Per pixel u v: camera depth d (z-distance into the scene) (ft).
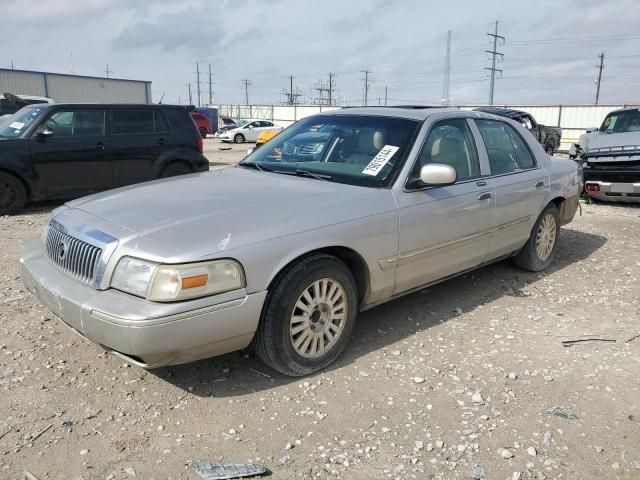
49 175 29.12
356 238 11.94
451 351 13.10
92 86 139.74
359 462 9.10
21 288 16.60
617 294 17.26
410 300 16.26
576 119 107.96
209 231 10.29
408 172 13.28
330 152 14.52
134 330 9.35
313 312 11.62
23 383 11.19
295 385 11.41
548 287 17.78
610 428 10.21
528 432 10.03
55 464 8.84
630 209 32.27
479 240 15.49
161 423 10.02
